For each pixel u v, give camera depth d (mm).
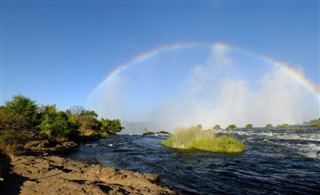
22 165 16688
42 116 34969
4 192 11141
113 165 19938
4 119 21766
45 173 14914
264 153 25406
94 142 41719
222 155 24609
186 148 30734
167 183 14242
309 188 13266
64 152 27953
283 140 37281
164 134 70375
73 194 10648
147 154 26062
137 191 11312
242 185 13883
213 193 12414
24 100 33375
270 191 12789
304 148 28297
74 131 39500
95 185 11703
